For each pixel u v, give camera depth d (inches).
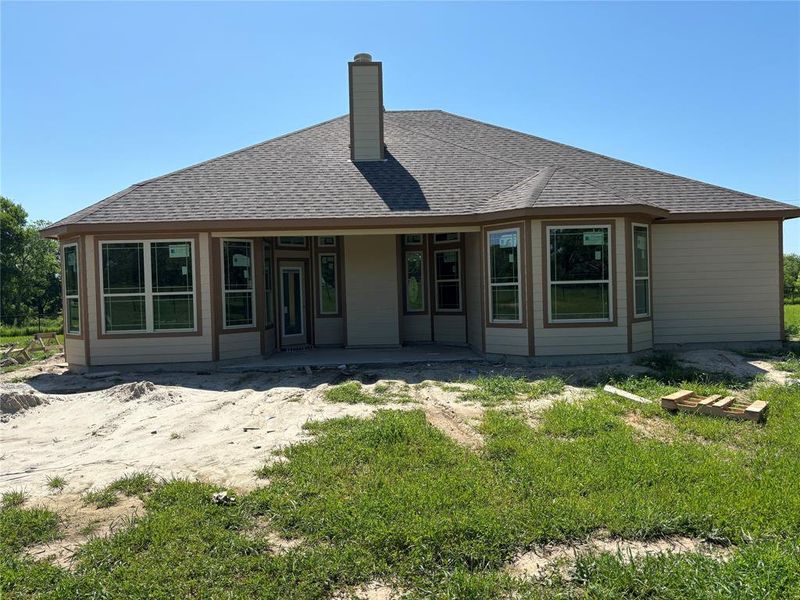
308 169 544.4
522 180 512.1
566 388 360.8
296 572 146.2
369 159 565.9
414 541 156.7
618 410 295.0
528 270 437.7
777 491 183.2
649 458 216.1
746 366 414.3
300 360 487.8
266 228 460.4
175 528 168.4
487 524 164.2
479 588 136.3
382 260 573.6
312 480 202.7
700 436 254.8
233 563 149.9
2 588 141.6
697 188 527.5
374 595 138.7
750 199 508.1
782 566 137.2
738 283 502.6
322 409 318.3
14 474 227.0
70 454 256.8
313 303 587.8
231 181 514.3
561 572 145.4
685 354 462.9
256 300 494.0
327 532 165.0
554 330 438.3
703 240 503.5
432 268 598.5
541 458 218.8
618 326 436.8
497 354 462.3
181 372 455.5
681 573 137.6
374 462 219.6
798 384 344.2
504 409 306.7
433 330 600.1
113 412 329.4
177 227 448.8
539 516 170.6
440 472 208.1
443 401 332.8
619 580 136.7
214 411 324.5
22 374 484.1
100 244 457.1
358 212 466.3
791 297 1689.2
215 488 197.8
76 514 184.9
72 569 151.1
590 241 436.1
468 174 536.7
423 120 693.9
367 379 412.8
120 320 460.1
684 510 171.3
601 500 180.7
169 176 519.8
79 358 471.8
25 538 168.7
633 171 558.9
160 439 270.8
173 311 461.7
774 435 246.8
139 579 142.9
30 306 1865.2
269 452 240.8
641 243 458.9
